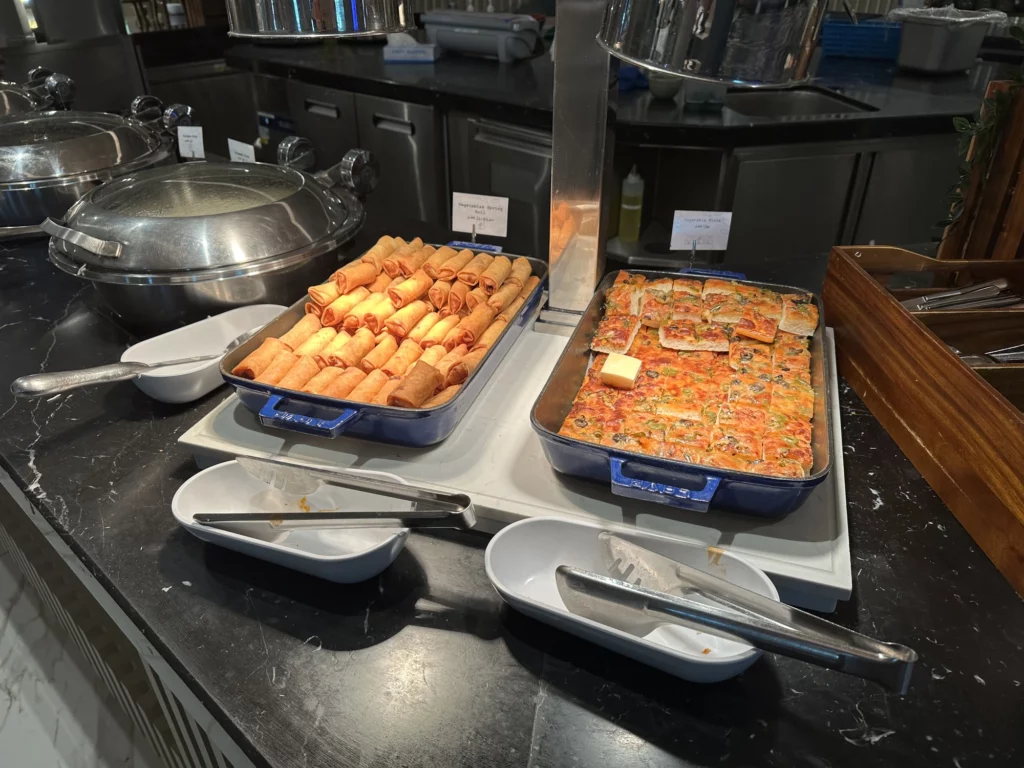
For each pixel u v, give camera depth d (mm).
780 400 939
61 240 1223
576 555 762
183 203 1246
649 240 2471
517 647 719
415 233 1660
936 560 811
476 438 964
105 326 1300
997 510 792
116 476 944
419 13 3436
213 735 749
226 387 1128
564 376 971
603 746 632
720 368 1029
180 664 703
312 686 682
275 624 743
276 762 617
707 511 836
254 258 1157
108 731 1453
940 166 2271
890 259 1158
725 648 680
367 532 814
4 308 1368
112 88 3094
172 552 828
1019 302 1081
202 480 816
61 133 1626
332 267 1336
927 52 2586
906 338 961
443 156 2684
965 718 650
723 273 1246
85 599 1279
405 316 1115
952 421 864
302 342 1074
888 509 881
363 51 3260
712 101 2242
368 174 1476
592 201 1117
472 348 1091
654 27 688
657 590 697
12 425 1041
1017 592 769
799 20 644
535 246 2535
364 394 965
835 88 2463
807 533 804
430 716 655
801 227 2316
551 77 2664
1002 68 2691
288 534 822
